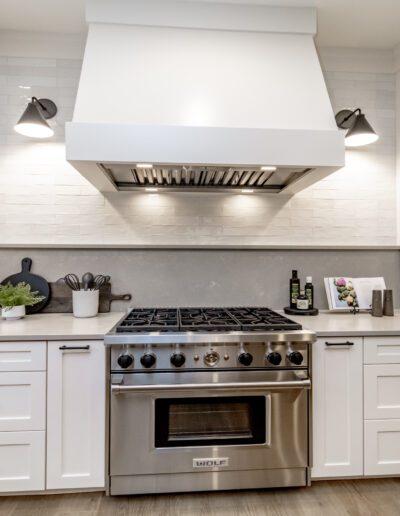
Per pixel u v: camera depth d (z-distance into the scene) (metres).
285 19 1.81
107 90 1.62
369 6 1.89
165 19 1.75
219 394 1.54
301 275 2.27
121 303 2.17
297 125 1.64
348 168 2.33
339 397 1.64
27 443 1.54
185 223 2.22
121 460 1.54
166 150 1.53
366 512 1.53
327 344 1.63
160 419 1.55
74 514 1.50
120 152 1.51
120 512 1.52
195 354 1.54
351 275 2.29
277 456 1.60
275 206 2.27
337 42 2.25
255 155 1.56
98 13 1.73
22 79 2.15
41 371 1.54
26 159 2.15
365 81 2.34
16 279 2.11
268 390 1.57
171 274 2.19
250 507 1.55
